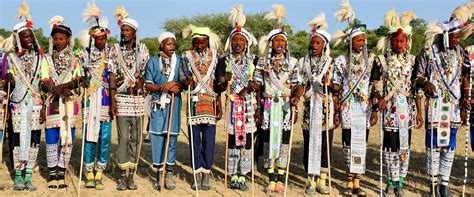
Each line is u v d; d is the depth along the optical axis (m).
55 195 7.07
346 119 7.24
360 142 7.18
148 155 10.18
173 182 7.67
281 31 7.29
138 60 7.33
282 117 7.43
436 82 7.05
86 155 7.52
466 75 7.19
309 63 7.34
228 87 7.34
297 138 12.78
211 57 7.43
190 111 7.43
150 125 7.52
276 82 7.33
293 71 7.38
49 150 7.39
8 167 8.79
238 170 8.13
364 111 7.16
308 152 7.54
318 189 7.60
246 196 7.30
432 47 7.09
